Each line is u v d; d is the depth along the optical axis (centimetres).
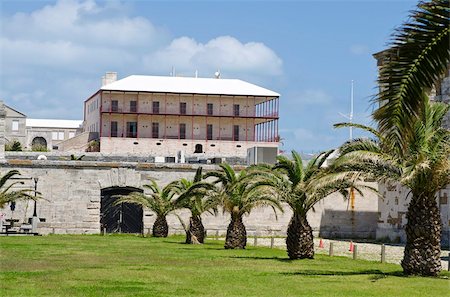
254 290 2438
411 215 2859
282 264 3416
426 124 2684
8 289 2392
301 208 3697
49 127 16588
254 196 4291
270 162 6781
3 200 5303
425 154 2661
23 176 6606
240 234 4591
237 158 8962
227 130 12662
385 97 1653
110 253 4038
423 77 1627
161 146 12438
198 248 4597
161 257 3775
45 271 2992
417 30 1595
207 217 6706
